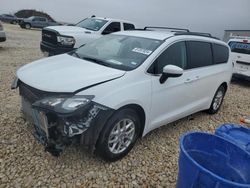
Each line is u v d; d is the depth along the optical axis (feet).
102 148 11.29
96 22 34.12
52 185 10.21
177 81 14.48
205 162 8.79
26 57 35.96
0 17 145.28
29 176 10.52
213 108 19.81
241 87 33.58
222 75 19.26
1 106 16.67
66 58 14.25
